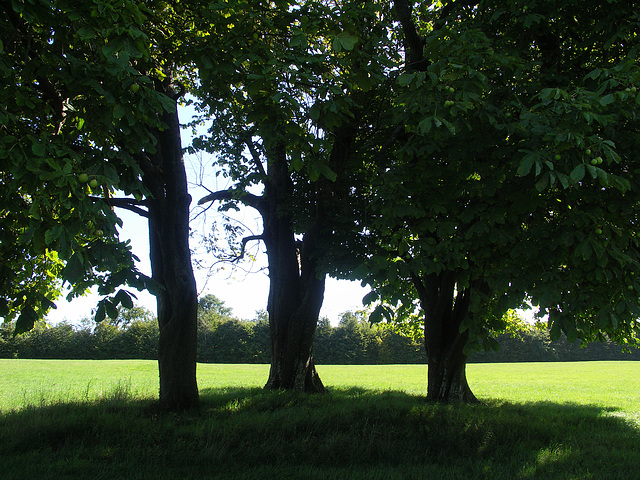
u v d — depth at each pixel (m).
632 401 15.15
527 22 6.50
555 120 5.19
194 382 9.36
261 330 58.12
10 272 5.53
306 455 6.39
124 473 5.48
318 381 12.53
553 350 61.97
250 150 11.49
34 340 52.38
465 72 5.56
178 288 9.09
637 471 5.99
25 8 4.03
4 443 6.55
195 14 7.91
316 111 4.96
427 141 6.21
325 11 5.60
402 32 9.96
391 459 6.42
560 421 9.30
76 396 11.70
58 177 3.55
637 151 5.88
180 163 9.15
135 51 4.03
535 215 6.51
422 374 29.19
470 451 6.79
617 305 5.30
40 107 5.22
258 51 5.55
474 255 6.53
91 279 3.82
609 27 6.54
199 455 6.10
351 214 9.95
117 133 4.70
